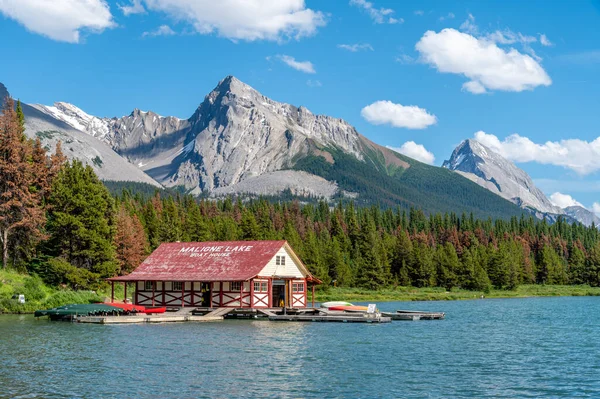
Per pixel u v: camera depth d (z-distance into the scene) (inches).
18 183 3516.2
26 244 3604.8
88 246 3592.5
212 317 2942.9
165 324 2701.8
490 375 1535.4
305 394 1323.8
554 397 1312.7
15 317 2874.0
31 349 1878.7
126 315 2908.5
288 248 3255.4
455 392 1349.7
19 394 1302.9
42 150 4077.3
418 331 2485.2
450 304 4877.0
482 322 2972.4
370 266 6397.6
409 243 7362.2
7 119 3585.1
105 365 1621.6
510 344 2106.3
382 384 1421.0
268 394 1321.4
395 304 4906.5
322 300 5177.2
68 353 1808.6
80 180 3587.6
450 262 7076.8
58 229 3543.3
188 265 3260.3
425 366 1652.3
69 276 3376.0
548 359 1786.4
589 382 1459.2
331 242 7317.9
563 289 7460.6
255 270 3068.4
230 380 1448.1
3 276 3292.3
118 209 4938.5
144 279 3179.1
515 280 7229.3
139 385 1391.5
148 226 6294.3
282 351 1882.4
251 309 2987.2
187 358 1739.7
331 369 1592.0
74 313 2780.5
